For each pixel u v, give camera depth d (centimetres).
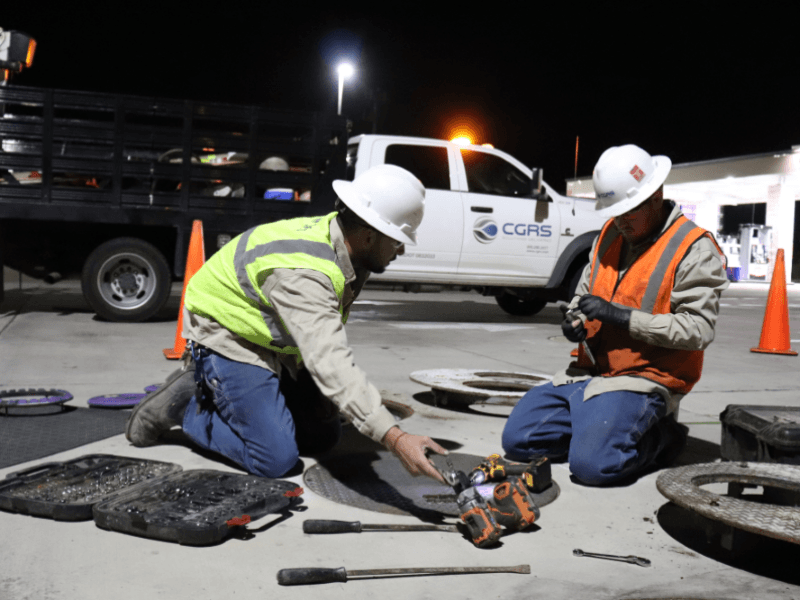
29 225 677
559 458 286
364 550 190
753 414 261
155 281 675
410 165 757
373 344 597
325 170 698
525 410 277
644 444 261
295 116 687
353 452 288
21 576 167
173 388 272
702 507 188
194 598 160
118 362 463
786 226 2584
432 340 641
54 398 327
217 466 258
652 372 259
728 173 2450
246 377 243
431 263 760
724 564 190
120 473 235
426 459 187
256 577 171
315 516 214
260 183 685
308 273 205
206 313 246
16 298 909
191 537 185
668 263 253
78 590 161
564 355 576
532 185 751
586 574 180
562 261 799
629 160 253
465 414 361
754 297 1582
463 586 171
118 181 657
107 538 191
